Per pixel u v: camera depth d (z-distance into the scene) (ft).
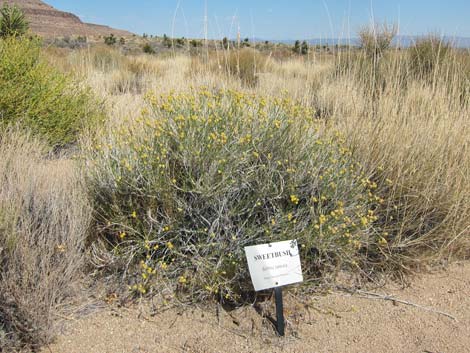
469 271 10.11
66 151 15.70
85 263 9.08
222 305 8.56
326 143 10.21
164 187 8.85
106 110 18.34
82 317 8.05
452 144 11.85
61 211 8.84
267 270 7.97
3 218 8.05
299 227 8.84
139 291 8.61
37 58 17.83
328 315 8.54
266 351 7.59
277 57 38.68
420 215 10.69
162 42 121.19
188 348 7.56
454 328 8.29
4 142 12.44
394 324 8.36
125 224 9.09
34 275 7.50
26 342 7.28
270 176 9.08
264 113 9.90
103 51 47.78
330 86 18.97
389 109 13.41
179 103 10.24
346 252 9.09
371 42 22.21
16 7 30.91
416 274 9.95
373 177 11.43
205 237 9.04
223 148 8.79
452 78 15.88
